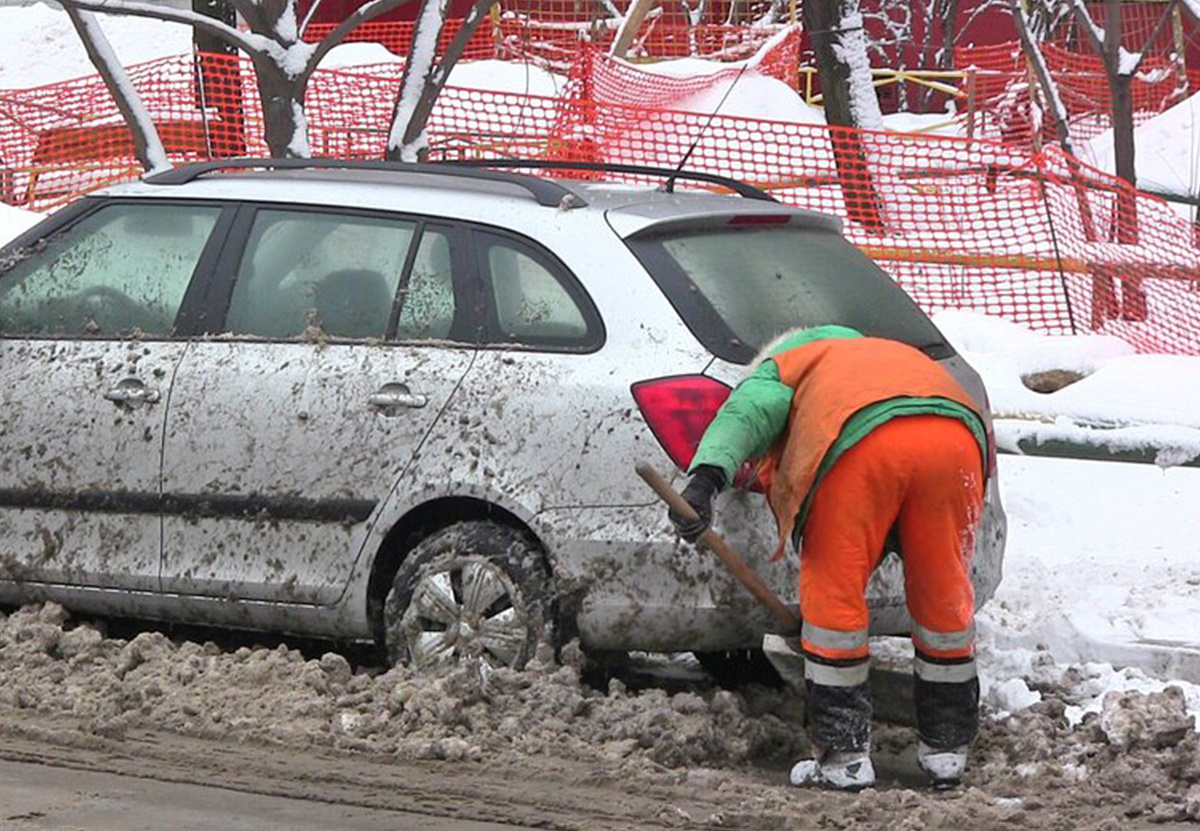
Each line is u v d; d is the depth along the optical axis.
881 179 46.19
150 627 25.05
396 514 21.45
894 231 44.72
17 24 96.50
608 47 76.88
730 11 90.38
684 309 20.80
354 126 50.97
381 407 21.66
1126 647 23.92
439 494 21.23
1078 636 24.36
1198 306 42.28
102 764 19.19
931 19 95.69
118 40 94.75
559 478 20.73
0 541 23.52
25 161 57.53
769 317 21.06
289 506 21.98
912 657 24.67
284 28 35.00
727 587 20.12
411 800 18.16
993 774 19.30
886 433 18.41
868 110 52.59
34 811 17.62
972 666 19.14
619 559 20.42
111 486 22.89
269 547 22.11
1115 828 17.45
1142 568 28.31
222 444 22.34
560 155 49.03
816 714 18.86
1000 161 55.97
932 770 19.09
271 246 22.91
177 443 22.56
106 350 23.23
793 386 18.86
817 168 46.31
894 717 22.50
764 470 19.47
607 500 20.53
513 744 19.66
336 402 21.89
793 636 20.17
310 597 21.92
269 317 22.67
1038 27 87.25
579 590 20.59
